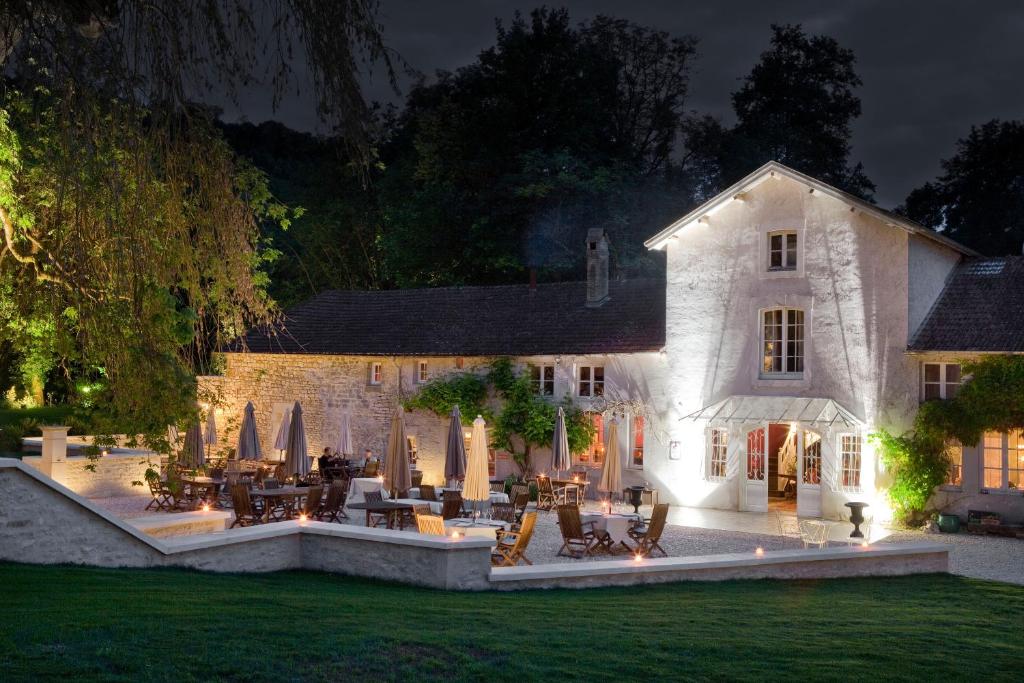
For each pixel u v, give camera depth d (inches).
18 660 354.0
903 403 1092.5
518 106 2052.2
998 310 1098.7
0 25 505.0
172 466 572.1
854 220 1128.2
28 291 579.8
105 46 509.0
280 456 1535.4
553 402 1336.1
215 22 513.3
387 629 439.2
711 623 515.2
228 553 631.2
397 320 1530.5
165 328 537.6
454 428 969.5
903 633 518.6
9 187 558.9
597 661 414.3
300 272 2069.4
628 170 2023.9
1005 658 473.4
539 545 901.8
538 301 1460.4
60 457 1121.4
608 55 2142.0
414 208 1961.1
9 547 548.1
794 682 404.5
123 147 529.3
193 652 381.1
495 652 415.2
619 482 1051.9
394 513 978.7
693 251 1245.1
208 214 597.3
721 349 1214.9
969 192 2265.0
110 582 516.4
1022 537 1000.9
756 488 1180.5
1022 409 1010.7
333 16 523.5
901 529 1058.7
